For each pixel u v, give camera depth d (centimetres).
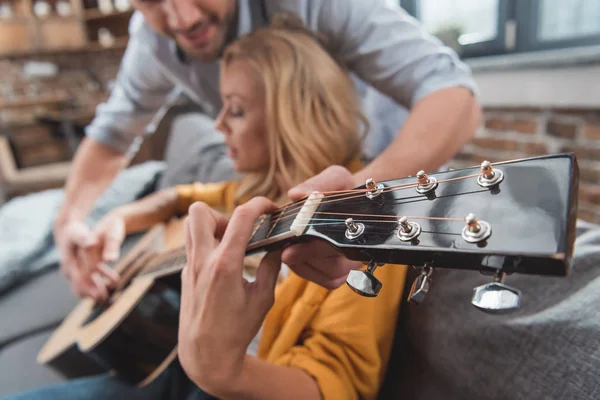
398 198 36
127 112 123
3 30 332
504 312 25
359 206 38
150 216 108
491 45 175
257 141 70
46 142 358
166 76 110
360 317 53
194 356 40
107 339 84
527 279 52
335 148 65
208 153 157
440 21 193
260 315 43
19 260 159
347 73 75
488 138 174
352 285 33
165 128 222
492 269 27
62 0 354
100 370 108
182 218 107
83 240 106
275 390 46
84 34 347
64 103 356
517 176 30
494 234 27
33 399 82
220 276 38
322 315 55
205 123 180
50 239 177
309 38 71
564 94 139
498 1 169
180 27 80
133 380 86
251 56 68
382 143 82
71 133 360
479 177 32
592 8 146
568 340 42
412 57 72
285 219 44
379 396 66
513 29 165
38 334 130
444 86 69
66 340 103
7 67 346
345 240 35
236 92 69
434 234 30
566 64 135
